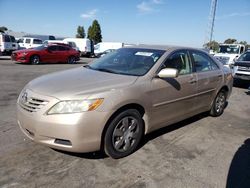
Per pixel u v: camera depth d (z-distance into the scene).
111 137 3.57
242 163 3.83
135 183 3.17
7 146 3.96
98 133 3.38
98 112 3.33
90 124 3.29
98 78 3.88
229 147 4.39
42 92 3.45
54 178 3.19
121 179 3.24
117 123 3.60
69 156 3.73
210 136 4.84
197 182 3.27
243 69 10.85
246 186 3.24
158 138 4.57
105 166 3.52
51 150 3.88
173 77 4.11
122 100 3.54
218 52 18.30
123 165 3.57
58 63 20.20
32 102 3.44
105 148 3.58
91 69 4.55
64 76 4.06
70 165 3.50
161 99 4.18
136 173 3.39
